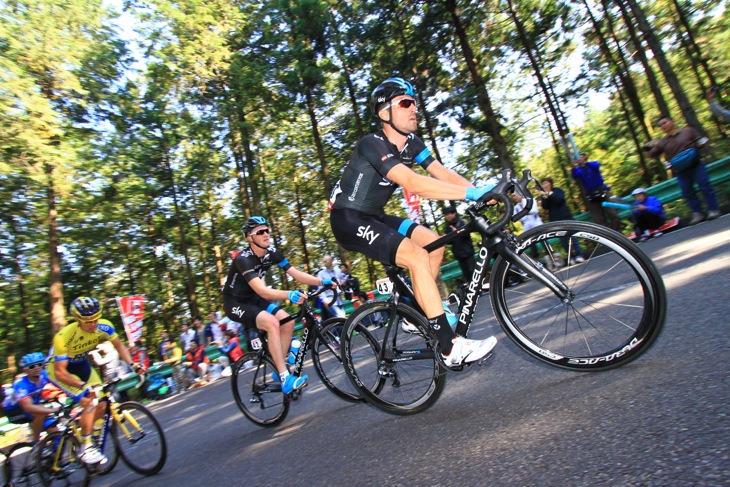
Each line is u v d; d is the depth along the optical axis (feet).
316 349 12.45
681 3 72.08
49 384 15.44
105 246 82.94
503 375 9.58
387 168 8.31
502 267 8.30
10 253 70.03
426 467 6.31
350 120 62.90
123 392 35.37
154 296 91.30
